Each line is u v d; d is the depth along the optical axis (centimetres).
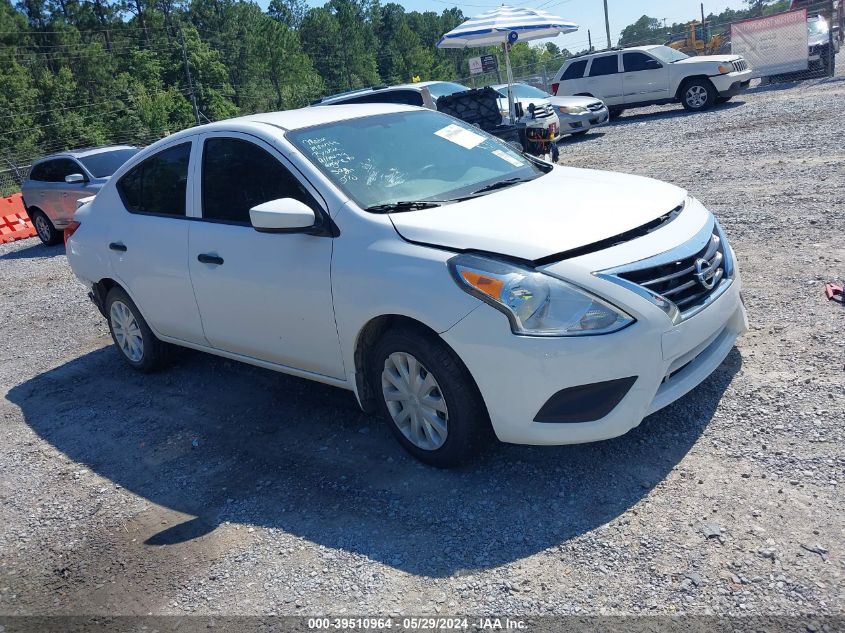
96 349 690
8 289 1027
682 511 315
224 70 8538
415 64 10900
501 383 330
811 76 1864
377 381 389
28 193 1312
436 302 340
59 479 450
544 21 1168
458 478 369
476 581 297
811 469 325
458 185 419
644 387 327
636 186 405
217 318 471
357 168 416
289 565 328
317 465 408
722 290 365
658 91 1839
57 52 7588
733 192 826
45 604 333
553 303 320
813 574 268
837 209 683
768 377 405
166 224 498
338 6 12031
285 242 411
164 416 511
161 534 371
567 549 306
